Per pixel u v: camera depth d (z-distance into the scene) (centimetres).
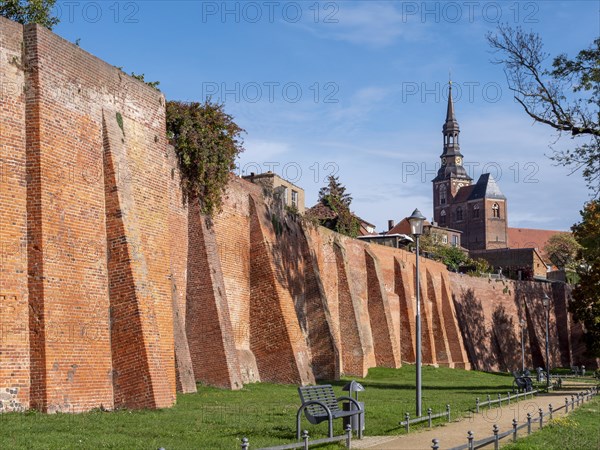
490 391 4041
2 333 2023
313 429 1945
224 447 1582
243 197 3869
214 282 3297
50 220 2169
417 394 2353
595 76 3369
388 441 1792
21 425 1781
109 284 2395
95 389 2261
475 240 16738
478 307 7750
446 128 17738
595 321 6066
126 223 2433
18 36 2189
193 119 3356
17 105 2152
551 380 5200
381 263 6059
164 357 2694
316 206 6512
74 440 1614
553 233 17200
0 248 2048
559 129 3525
